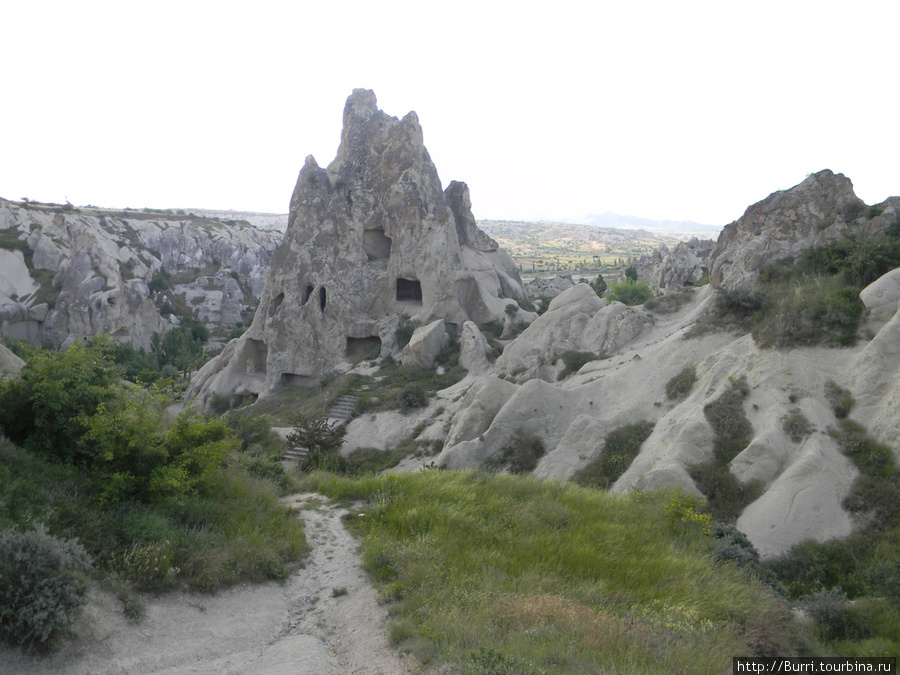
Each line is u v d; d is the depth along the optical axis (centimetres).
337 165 4984
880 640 986
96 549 911
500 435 2386
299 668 782
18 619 688
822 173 2738
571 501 1525
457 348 3844
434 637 820
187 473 1223
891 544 1498
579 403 2503
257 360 4825
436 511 1386
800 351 2094
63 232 9131
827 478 1666
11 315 7456
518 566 1120
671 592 1039
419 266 4225
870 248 2280
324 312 4441
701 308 2819
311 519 1445
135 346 8006
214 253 11812
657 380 2427
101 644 747
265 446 2948
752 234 2852
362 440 3075
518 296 4956
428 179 4500
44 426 1130
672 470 1838
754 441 1839
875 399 1830
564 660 736
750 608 1015
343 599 1029
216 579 972
